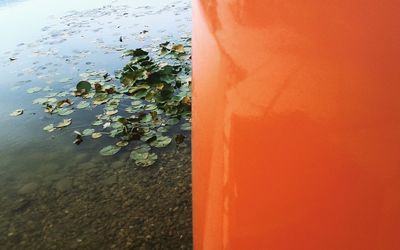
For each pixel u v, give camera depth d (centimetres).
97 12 454
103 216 133
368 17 35
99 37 349
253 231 37
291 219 34
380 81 32
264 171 37
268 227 36
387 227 29
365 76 33
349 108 33
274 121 38
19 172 166
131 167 158
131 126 189
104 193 145
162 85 214
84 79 256
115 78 251
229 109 43
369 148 31
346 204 31
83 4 518
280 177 36
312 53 37
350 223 31
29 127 206
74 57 305
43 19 448
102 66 278
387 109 31
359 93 33
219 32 50
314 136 34
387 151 30
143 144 173
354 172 31
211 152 46
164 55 273
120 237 123
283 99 37
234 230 39
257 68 41
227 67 46
